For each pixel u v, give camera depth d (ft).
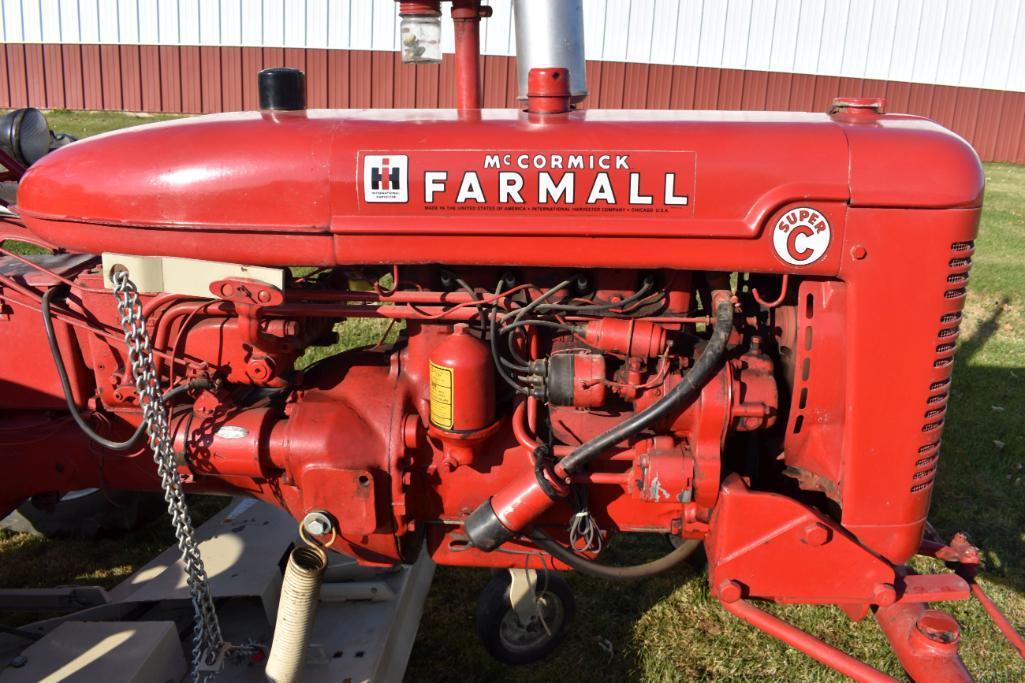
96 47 51.75
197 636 7.88
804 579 7.36
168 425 7.36
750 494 7.23
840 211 6.59
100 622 8.10
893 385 6.89
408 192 6.75
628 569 8.02
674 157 6.61
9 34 52.08
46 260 8.50
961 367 17.90
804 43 51.78
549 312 7.48
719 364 7.36
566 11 7.99
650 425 7.14
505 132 6.79
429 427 7.54
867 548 7.27
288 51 51.29
